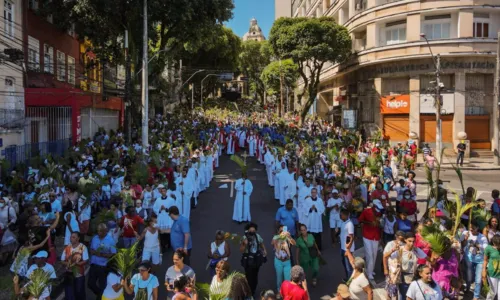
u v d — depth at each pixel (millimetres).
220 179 22781
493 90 32031
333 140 24703
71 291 7793
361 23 36688
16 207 11555
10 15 20781
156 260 9273
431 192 11547
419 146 32438
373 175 14625
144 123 22734
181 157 18828
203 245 11938
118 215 11211
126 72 27625
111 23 26859
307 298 6500
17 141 19719
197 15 28328
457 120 31656
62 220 11281
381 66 34781
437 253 7305
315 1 56125
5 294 7117
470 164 28703
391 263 7617
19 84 21094
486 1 30984
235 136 33188
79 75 31141
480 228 9328
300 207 12031
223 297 5863
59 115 22688
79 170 15219
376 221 9562
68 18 26000
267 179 22828
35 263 7027
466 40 30812
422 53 31828
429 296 6273
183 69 61781
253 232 8539
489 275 7703
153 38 30953
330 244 12492
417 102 32625
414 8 32281
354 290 6836
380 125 34844
